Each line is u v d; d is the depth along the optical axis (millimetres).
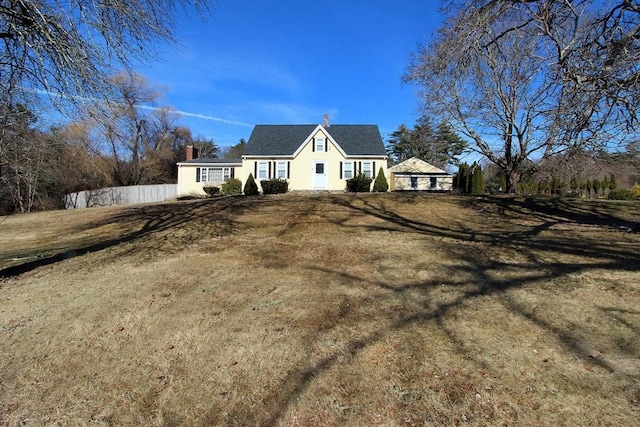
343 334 3850
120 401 3021
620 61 5742
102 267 7305
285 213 13156
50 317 4770
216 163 30625
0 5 5512
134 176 35781
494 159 20625
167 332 4145
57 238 12039
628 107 5855
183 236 10227
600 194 23484
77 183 30188
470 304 4477
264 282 5766
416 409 2672
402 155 55000
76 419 2822
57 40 5668
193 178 30656
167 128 42500
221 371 3340
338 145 26391
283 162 26688
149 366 3508
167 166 41312
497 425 2479
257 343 3773
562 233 8766
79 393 3152
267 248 8406
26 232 13828
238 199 17594
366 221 11336
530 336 3637
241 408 2830
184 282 5953
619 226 9344
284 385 3061
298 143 27688
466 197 15812
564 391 2775
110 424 2756
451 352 3387
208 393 3047
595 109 6418
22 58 6023
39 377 3414
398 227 10312
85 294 5613
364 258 7074
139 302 5105
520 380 2934
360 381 3035
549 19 6188
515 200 14320
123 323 4453
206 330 4137
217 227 11273
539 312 4156
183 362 3533
